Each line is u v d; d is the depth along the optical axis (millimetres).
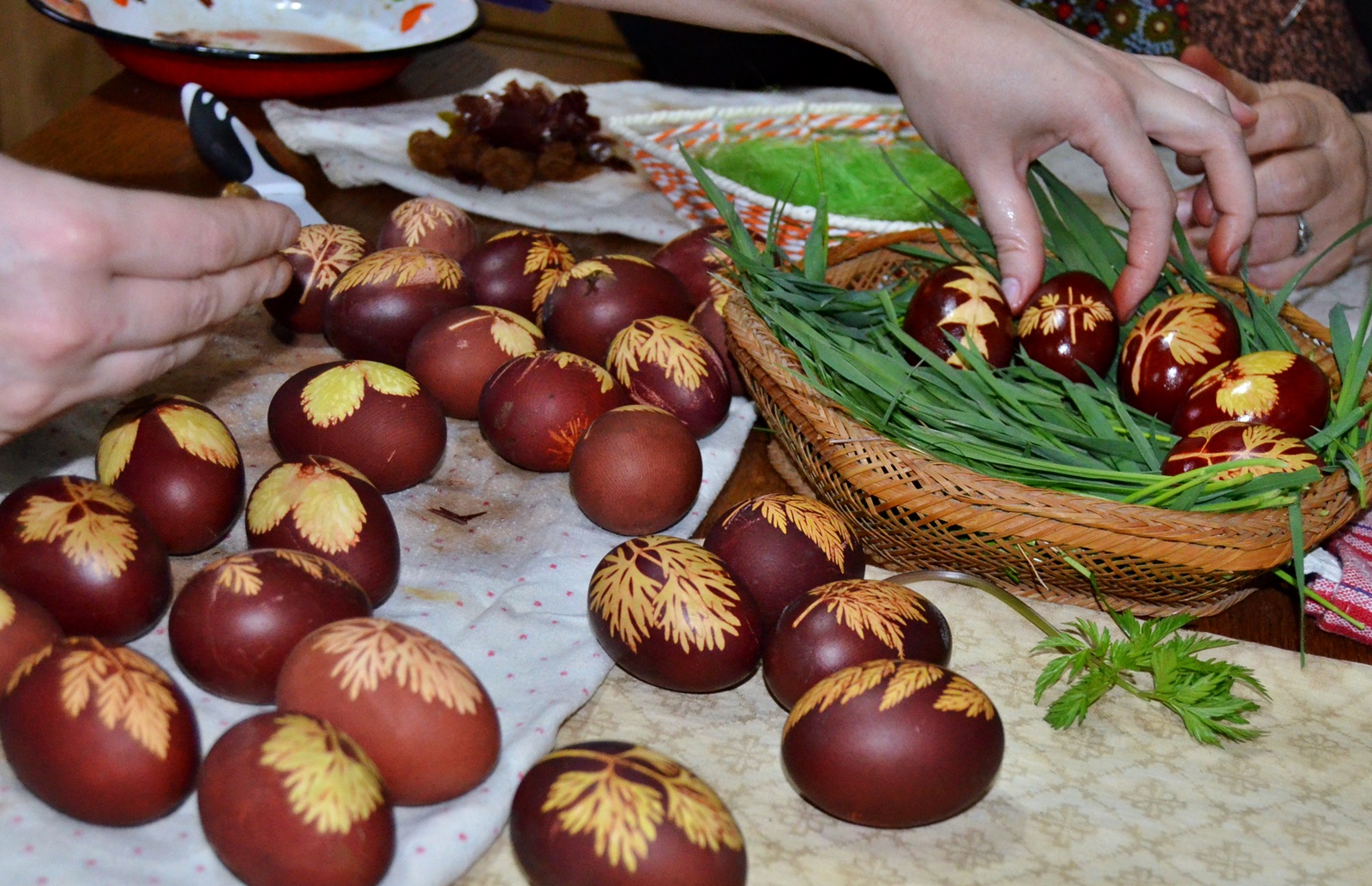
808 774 457
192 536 530
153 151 786
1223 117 606
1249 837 474
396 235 679
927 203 664
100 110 826
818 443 541
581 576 551
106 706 430
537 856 424
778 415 575
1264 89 746
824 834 466
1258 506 509
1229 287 639
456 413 616
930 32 581
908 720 450
